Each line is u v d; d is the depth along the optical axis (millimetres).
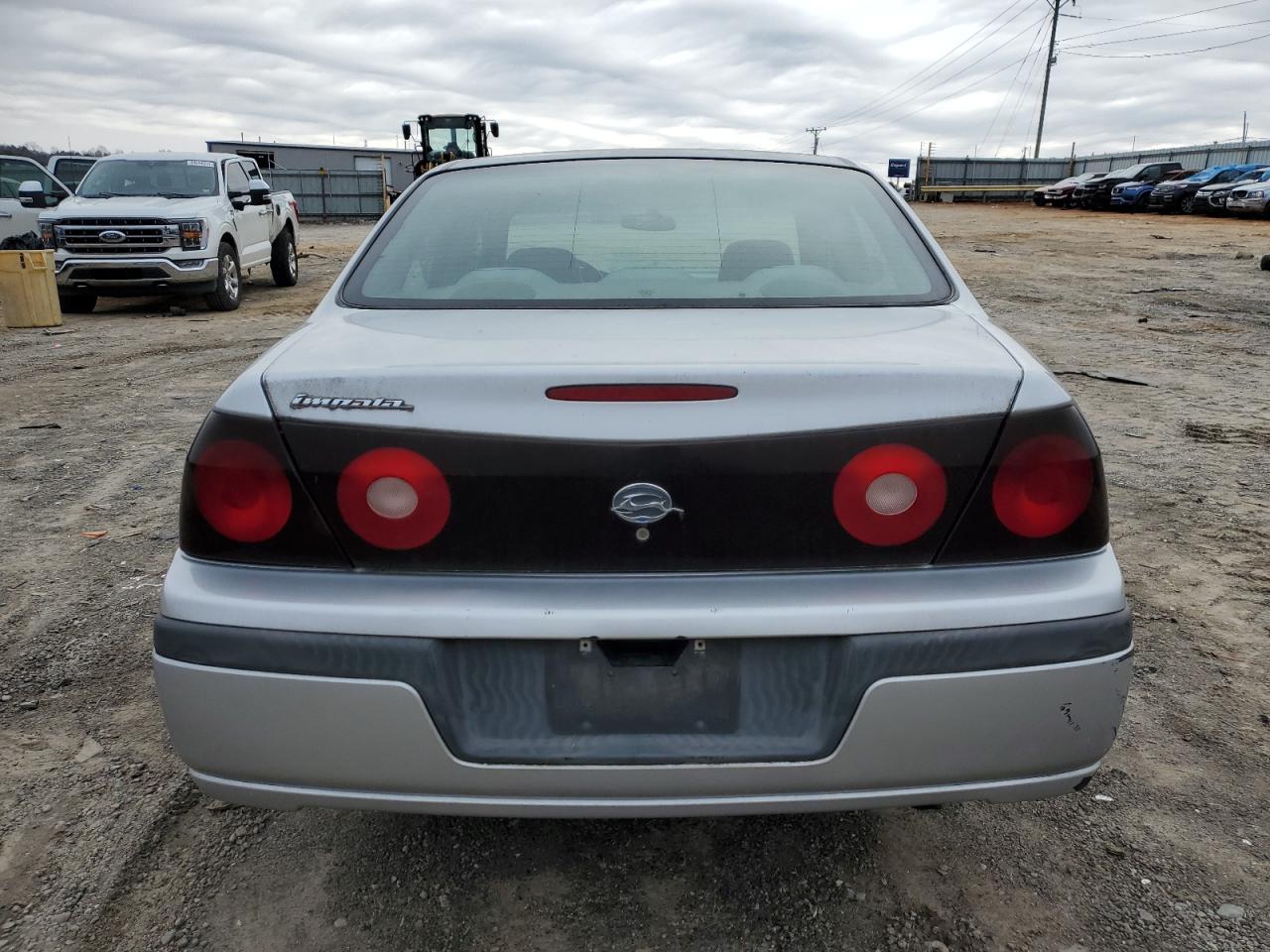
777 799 1635
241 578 1632
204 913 1975
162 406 6598
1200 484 4684
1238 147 46219
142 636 3186
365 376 1624
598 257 2322
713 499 1581
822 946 1889
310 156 41969
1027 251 19344
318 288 14703
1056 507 1626
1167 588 3508
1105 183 36688
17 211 13305
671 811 1638
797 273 2279
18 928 1929
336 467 1596
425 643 1569
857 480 1587
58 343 9344
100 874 2086
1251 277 14477
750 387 1581
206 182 12156
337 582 1610
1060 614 1600
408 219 2533
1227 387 6988
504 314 2078
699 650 1611
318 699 1583
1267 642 3107
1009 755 1624
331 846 2182
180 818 2275
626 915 1970
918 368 1626
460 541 1599
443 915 1969
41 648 3104
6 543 4004
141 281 11109
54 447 5520
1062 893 2025
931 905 1993
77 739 2604
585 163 2754
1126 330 9641
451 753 1598
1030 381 1652
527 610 1563
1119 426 5844
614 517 1581
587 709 1626
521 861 2131
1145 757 2510
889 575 1606
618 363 1626
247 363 8172
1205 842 2180
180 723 1644
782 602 1572
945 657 1575
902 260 2369
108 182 11992
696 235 2404
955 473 1601
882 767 1608
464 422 1581
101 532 4133
